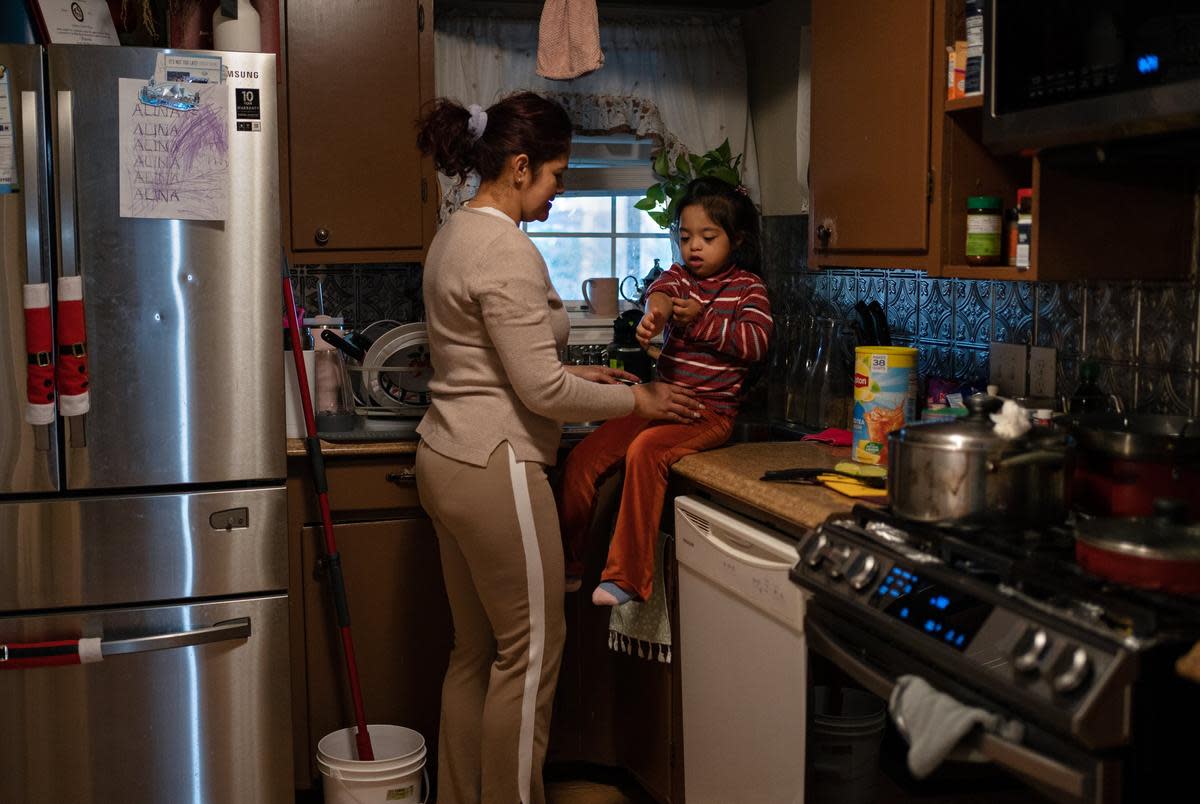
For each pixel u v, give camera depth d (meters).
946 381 2.45
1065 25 1.77
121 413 2.45
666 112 3.32
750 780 2.08
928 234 2.21
